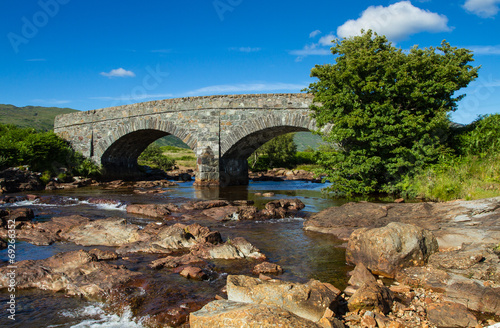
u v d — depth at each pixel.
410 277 7.18
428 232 8.38
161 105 31.02
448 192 16.03
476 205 10.65
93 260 8.28
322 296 5.69
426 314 5.85
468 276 6.93
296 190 26.89
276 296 5.74
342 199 20.39
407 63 18.66
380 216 11.94
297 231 12.32
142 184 31.34
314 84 21.58
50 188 27.84
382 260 7.77
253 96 27.17
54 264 7.92
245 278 6.33
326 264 8.67
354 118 18.67
